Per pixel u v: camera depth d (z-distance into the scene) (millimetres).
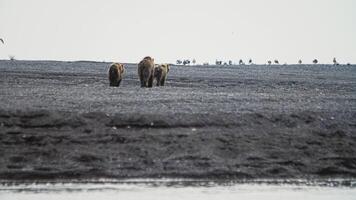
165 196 102938
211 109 148250
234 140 129750
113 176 112562
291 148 130250
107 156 119438
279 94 196500
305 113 150375
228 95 182375
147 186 108375
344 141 137125
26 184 108062
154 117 135875
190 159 120312
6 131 126812
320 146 133250
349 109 163000
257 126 139125
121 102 153250
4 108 138750
